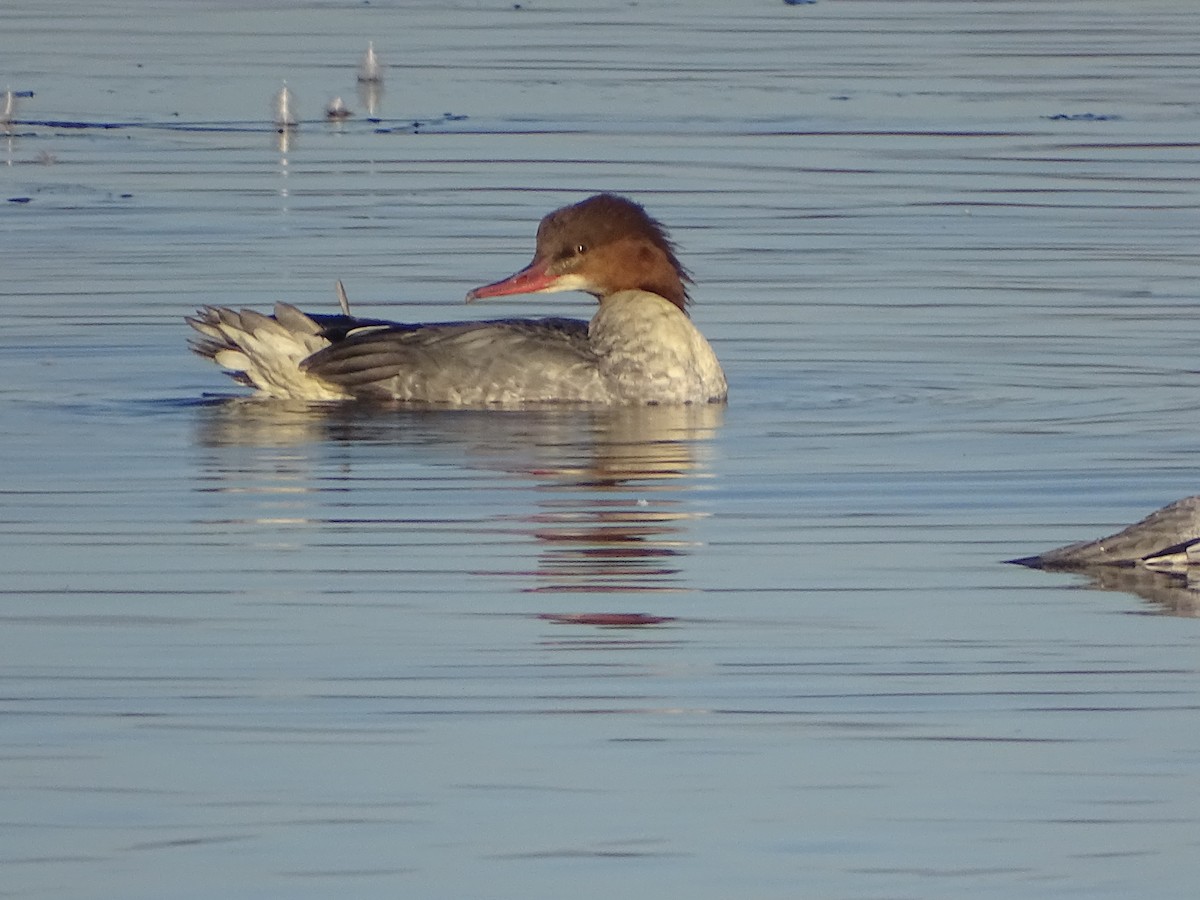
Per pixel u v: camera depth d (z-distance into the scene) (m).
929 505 13.56
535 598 11.62
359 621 11.21
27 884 8.09
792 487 14.05
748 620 11.25
